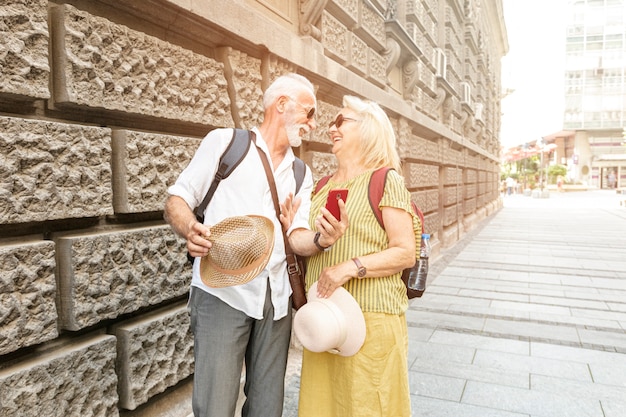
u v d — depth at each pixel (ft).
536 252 33.55
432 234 30.83
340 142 6.28
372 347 5.66
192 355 8.66
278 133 6.18
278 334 6.22
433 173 30.63
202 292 5.96
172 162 8.12
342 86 14.96
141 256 7.48
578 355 13.34
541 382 11.48
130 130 7.44
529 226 53.21
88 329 7.02
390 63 20.80
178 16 8.11
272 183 5.95
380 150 6.09
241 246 5.24
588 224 55.06
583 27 184.85
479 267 27.53
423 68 27.43
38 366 5.87
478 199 60.90
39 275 5.89
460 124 43.55
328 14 14.42
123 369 7.37
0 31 5.31
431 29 30.37
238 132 6.00
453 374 11.98
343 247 5.88
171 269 8.16
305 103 6.18
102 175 6.76
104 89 6.72
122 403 7.43
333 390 6.01
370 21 18.13
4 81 5.33
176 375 8.25
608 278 24.23
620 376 11.82
